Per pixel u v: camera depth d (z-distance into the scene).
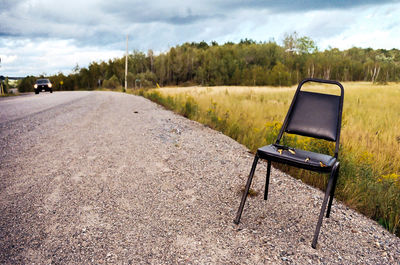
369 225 2.74
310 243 2.32
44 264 1.94
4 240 2.21
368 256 2.20
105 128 6.66
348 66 84.00
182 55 95.25
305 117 2.69
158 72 87.50
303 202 3.10
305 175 3.88
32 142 5.25
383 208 2.92
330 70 80.00
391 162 4.51
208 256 2.09
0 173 3.67
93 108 10.98
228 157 4.59
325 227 2.60
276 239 2.36
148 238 2.29
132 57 71.00
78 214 2.65
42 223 2.48
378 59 92.06
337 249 2.27
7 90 27.47
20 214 2.63
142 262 1.99
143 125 7.04
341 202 3.25
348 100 15.09
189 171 3.91
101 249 2.12
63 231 2.36
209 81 81.56
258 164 4.30
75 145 5.09
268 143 4.93
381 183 3.34
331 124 2.57
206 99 13.38
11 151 4.66
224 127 7.04
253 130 6.42
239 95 18.69
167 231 2.41
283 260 2.07
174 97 14.67
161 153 4.69
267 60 81.81
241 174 3.85
